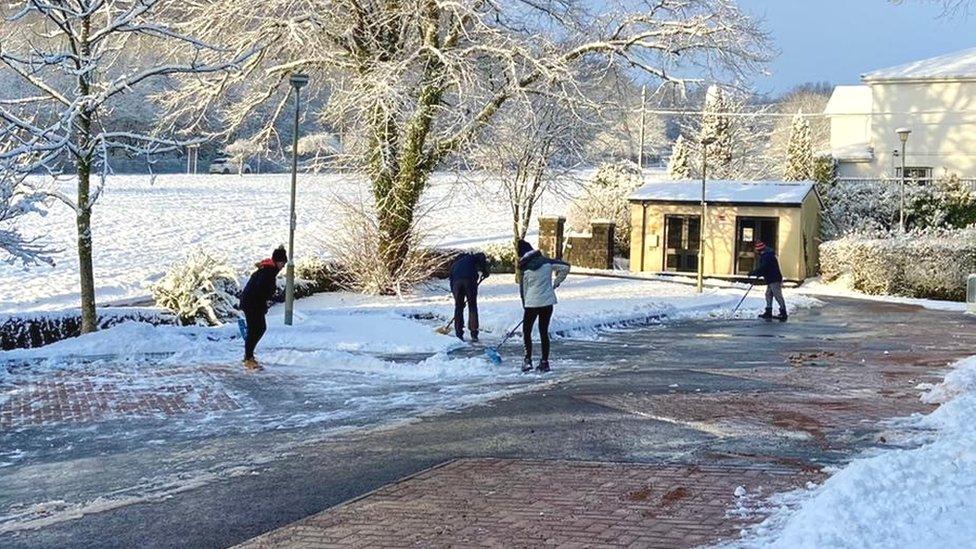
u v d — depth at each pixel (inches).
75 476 359.6
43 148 574.2
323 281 1144.8
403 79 1101.1
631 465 350.0
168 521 295.0
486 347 733.9
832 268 1515.7
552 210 2158.0
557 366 633.0
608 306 1030.4
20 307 930.1
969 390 489.7
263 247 1498.5
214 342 717.9
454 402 496.4
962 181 1786.4
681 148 2305.6
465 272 775.1
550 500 302.5
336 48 1159.0
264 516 297.4
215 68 657.6
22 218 1635.1
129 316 796.6
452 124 1124.5
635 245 1612.9
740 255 1556.3
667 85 1161.4
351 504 305.3
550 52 1127.6
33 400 514.9
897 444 385.7
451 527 276.1
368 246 1150.3
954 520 247.6
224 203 2112.5
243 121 1226.6
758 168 2564.0
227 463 373.7
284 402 508.1
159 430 442.6
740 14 1149.1
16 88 771.4
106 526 291.3
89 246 719.1
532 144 1331.2
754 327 936.3
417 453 379.2
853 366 639.1
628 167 1770.4
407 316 949.8
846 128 2185.0
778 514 277.7
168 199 2116.1
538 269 599.8
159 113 1130.0
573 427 422.9
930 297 1400.1
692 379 569.0
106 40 733.3
